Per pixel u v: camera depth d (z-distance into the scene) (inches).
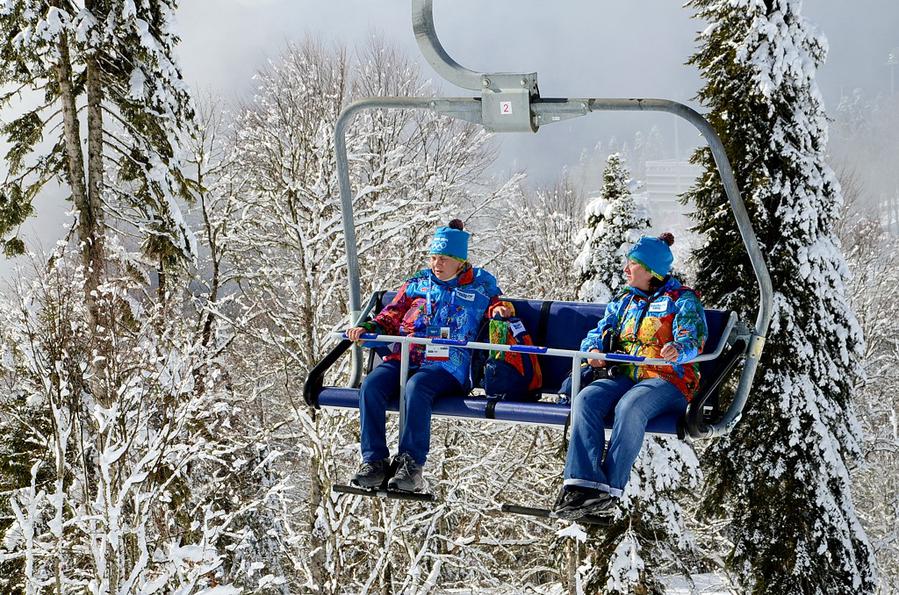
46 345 405.4
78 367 413.4
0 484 494.6
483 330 223.0
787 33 553.3
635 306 205.3
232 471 519.5
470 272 225.6
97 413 393.4
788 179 558.3
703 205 590.9
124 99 588.1
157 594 447.2
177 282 622.5
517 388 217.8
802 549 558.3
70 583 399.9
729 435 577.6
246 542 515.8
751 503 570.3
